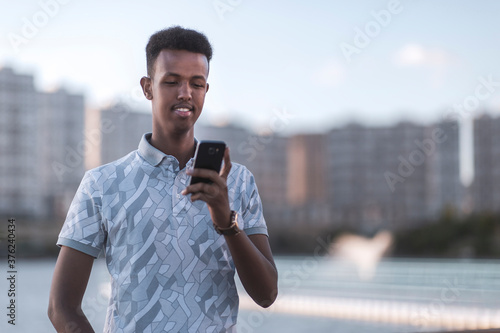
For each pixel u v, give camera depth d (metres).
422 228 52.44
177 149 2.25
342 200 105.81
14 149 88.94
